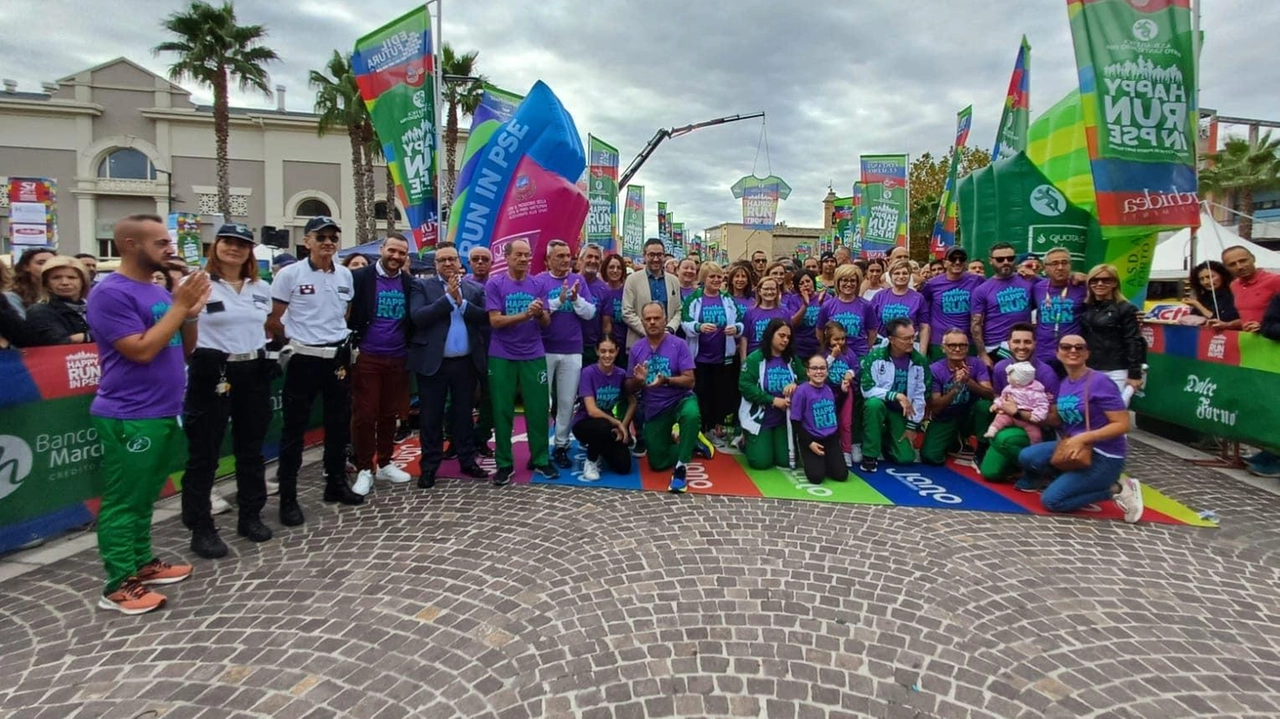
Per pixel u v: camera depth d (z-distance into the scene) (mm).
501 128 6551
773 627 2988
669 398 5441
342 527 4223
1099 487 4531
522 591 3324
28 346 4223
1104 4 6086
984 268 7438
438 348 4930
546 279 5418
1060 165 8539
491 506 4645
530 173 6453
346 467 5238
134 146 31906
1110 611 3186
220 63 24172
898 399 5637
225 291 3748
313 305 4277
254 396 3900
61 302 4555
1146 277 7180
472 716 2361
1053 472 4859
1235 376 5797
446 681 2568
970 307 6348
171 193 32094
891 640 2893
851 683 2576
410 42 6980
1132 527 4367
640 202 17062
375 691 2502
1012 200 7160
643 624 3006
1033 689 2557
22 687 2521
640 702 2445
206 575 3508
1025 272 6191
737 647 2818
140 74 31859
